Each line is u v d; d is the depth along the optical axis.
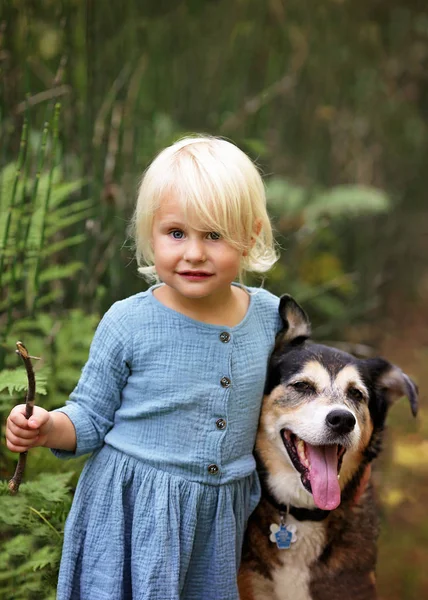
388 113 7.98
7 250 3.42
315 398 2.88
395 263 7.91
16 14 4.30
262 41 6.69
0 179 3.80
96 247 4.13
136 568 2.50
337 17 7.31
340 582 3.06
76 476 3.30
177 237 2.51
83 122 4.27
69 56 4.34
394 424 5.04
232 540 2.63
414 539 4.36
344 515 3.06
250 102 5.88
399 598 3.86
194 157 2.52
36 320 3.88
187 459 2.54
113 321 2.61
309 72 6.96
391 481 4.61
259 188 2.66
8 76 4.23
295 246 6.29
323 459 2.84
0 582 2.89
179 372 2.56
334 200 5.80
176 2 6.65
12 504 2.85
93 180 4.14
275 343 2.96
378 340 6.79
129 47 5.07
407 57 8.57
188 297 2.53
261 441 3.01
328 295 6.46
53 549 2.95
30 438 2.35
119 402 2.63
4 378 2.95
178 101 6.11
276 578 3.06
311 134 7.03
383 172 7.96
